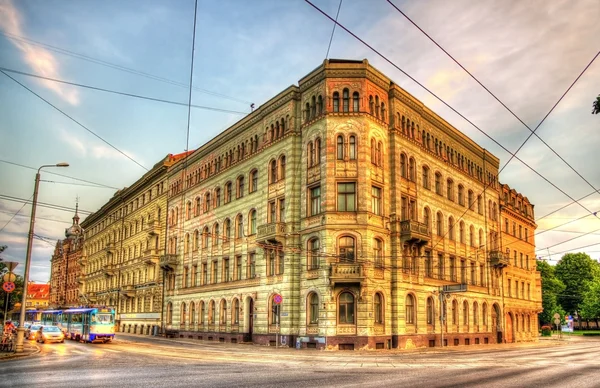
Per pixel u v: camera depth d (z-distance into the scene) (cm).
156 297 7169
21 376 2066
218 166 6106
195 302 6159
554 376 2158
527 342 6731
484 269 6216
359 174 4328
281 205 4862
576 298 11419
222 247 5747
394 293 4466
